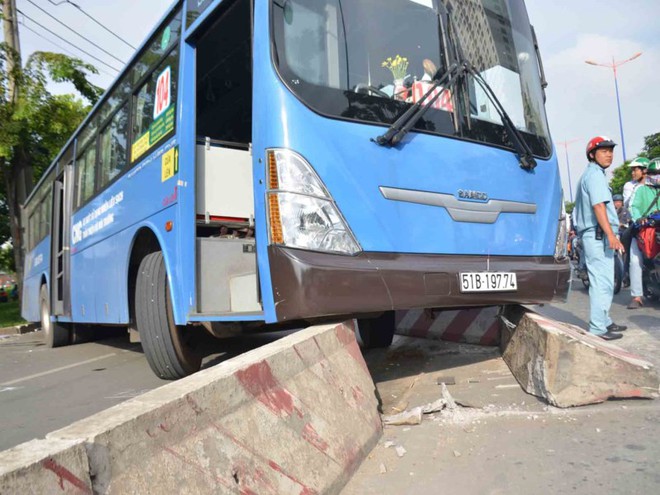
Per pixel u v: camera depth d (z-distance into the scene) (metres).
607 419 3.05
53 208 9.18
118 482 1.47
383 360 5.17
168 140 4.54
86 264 7.15
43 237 10.46
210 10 4.04
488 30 4.56
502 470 2.55
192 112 4.35
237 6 4.44
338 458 2.50
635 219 7.06
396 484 2.49
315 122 3.38
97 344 9.29
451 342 5.38
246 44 5.16
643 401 3.27
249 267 4.26
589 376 3.28
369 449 2.85
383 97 3.70
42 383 5.84
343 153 3.41
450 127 3.92
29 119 16.52
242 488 1.86
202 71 5.56
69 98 17.73
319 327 3.21
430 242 3.63
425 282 3.43
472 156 3.96
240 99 6.05
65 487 1.33
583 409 3.23
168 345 4.55
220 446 1.87
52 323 9.17
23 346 10.10
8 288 29.34
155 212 4.72
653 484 2.29
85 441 1.41
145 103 5.32
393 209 3.51
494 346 4.92
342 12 3.76
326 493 2.28
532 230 4.24
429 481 2.51
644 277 7.41
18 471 1.23
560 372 3.32
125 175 5.64
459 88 4.06
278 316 3.22
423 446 2.91
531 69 4.90
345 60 3.66
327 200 3.29
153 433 1.63
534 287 3.99
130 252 5.38
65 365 7.05
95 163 7.01
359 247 3.34
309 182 3.28
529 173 4.34
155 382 5.20
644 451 2.61
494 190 4.03
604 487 2.31
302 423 2.39
